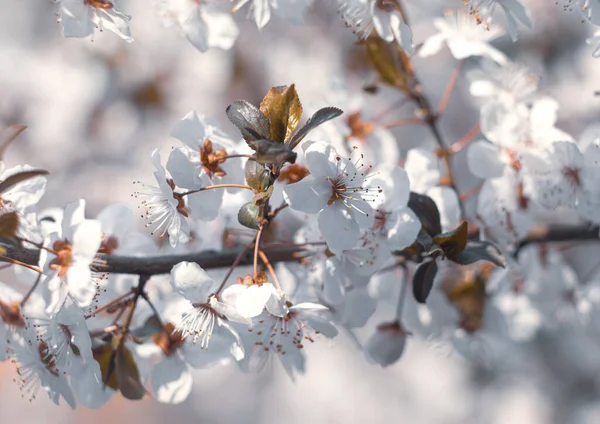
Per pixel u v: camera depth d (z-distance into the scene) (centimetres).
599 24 44
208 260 44
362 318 46
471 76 49
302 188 42
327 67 71
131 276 46
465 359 52
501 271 50
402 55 48
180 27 48
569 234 50
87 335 42
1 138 42
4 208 42
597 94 48
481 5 46
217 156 43
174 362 45
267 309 42
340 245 42
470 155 46
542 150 46
